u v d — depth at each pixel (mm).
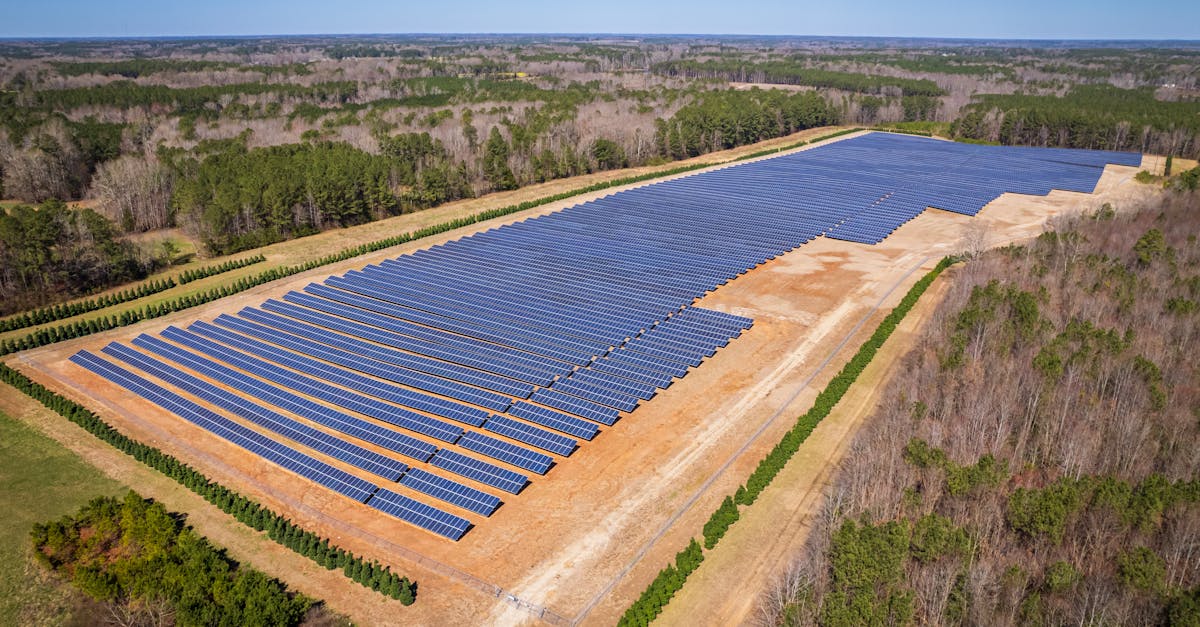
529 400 63312
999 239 104750
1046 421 55188
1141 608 38375
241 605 40656
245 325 80500
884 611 37625
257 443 58062
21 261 86500
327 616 41469
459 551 46500
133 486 53719
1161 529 43906
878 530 40844
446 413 61156
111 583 43125
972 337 67625
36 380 69938
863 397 63125
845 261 96250
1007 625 37781
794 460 54562
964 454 52469
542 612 41688
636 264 94688
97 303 87250
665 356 69500
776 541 46469
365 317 81250
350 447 57062
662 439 57594
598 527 48250
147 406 64875
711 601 41938
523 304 82875
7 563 46531
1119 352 62562
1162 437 53781
